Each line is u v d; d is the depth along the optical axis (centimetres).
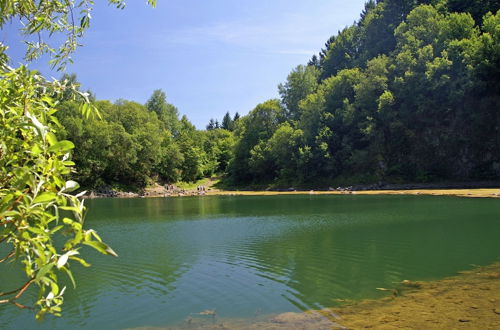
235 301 1098
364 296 1098
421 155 6419
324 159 6994
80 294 1191
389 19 8800
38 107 348
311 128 7456
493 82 5725
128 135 7625
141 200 6128
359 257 1597
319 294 1135
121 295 1177
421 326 828
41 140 316
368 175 6725
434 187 5719
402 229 2239
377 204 3781
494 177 5706
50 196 286
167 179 9188
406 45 6506
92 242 303
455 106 6041
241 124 9525
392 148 6662
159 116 10981
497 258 1477
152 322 961
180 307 1060
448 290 1098
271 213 3406
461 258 1504
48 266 280
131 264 1573
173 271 1450
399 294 1096
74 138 6975
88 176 7219
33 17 426
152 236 2298
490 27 6038
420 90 6081
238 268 1471
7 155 319
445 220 2497
